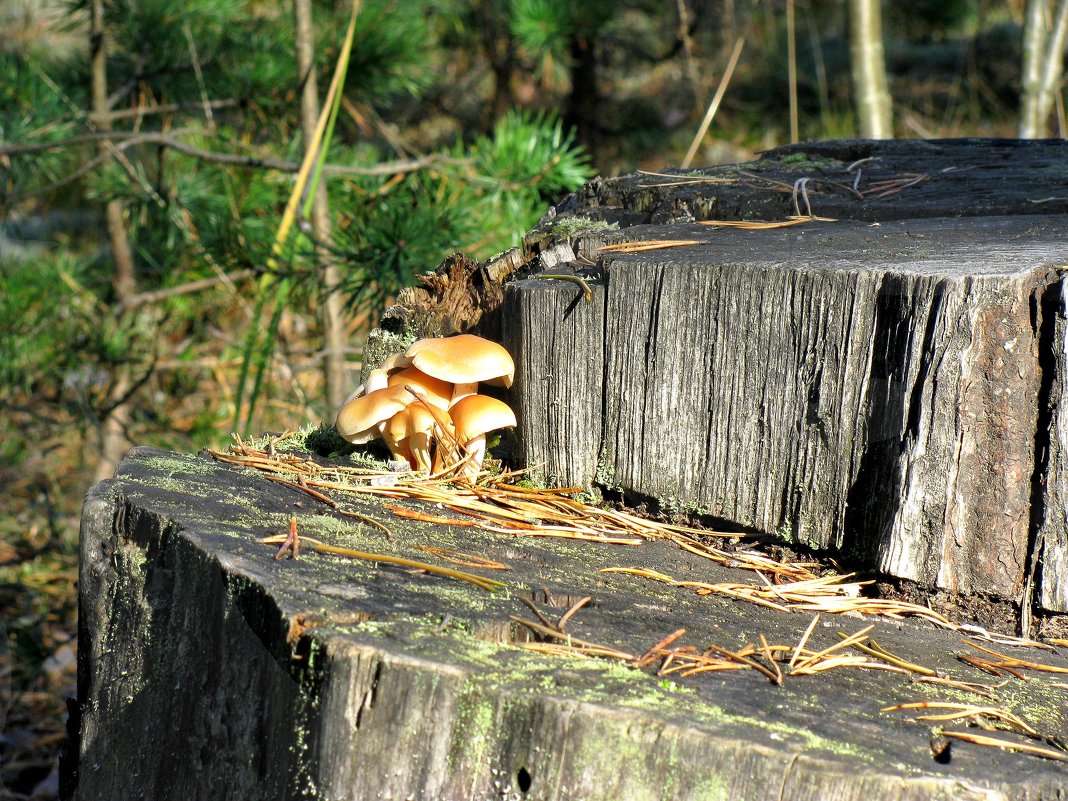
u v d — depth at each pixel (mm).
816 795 1322
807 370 2029
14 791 4625
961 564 1894
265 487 2162
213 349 6363
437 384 2475
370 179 4902
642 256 2277
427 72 5980
